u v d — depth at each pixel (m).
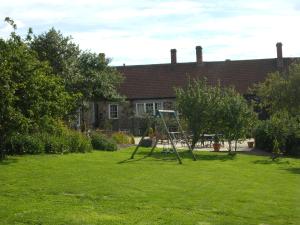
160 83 53.22
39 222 9.71
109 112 50.75
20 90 18.31
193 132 27.03
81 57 37.66
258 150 30.08
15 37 18.80
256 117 27.05
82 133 26.31
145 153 25.11
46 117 19.11
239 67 53.81
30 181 14.26
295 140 27.55
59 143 22.16
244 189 14.51
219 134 27.41
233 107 26.19
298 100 38.12
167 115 31.17
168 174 17.03
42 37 34.50
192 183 15.19
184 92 27.27
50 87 19.16
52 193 12.58
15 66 18.11
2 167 16.81
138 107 52.50
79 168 17.39
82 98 36.19
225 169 19.44
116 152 25.00
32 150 20.94
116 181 14.79
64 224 9.64
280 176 17.98
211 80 53.03
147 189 13.65
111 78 39.81
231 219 10.57
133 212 10.77
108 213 10.62
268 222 10.50
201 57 54.47
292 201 12.90
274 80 39.22
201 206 11.70
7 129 18.23
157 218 10.30
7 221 9.72
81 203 11.50
